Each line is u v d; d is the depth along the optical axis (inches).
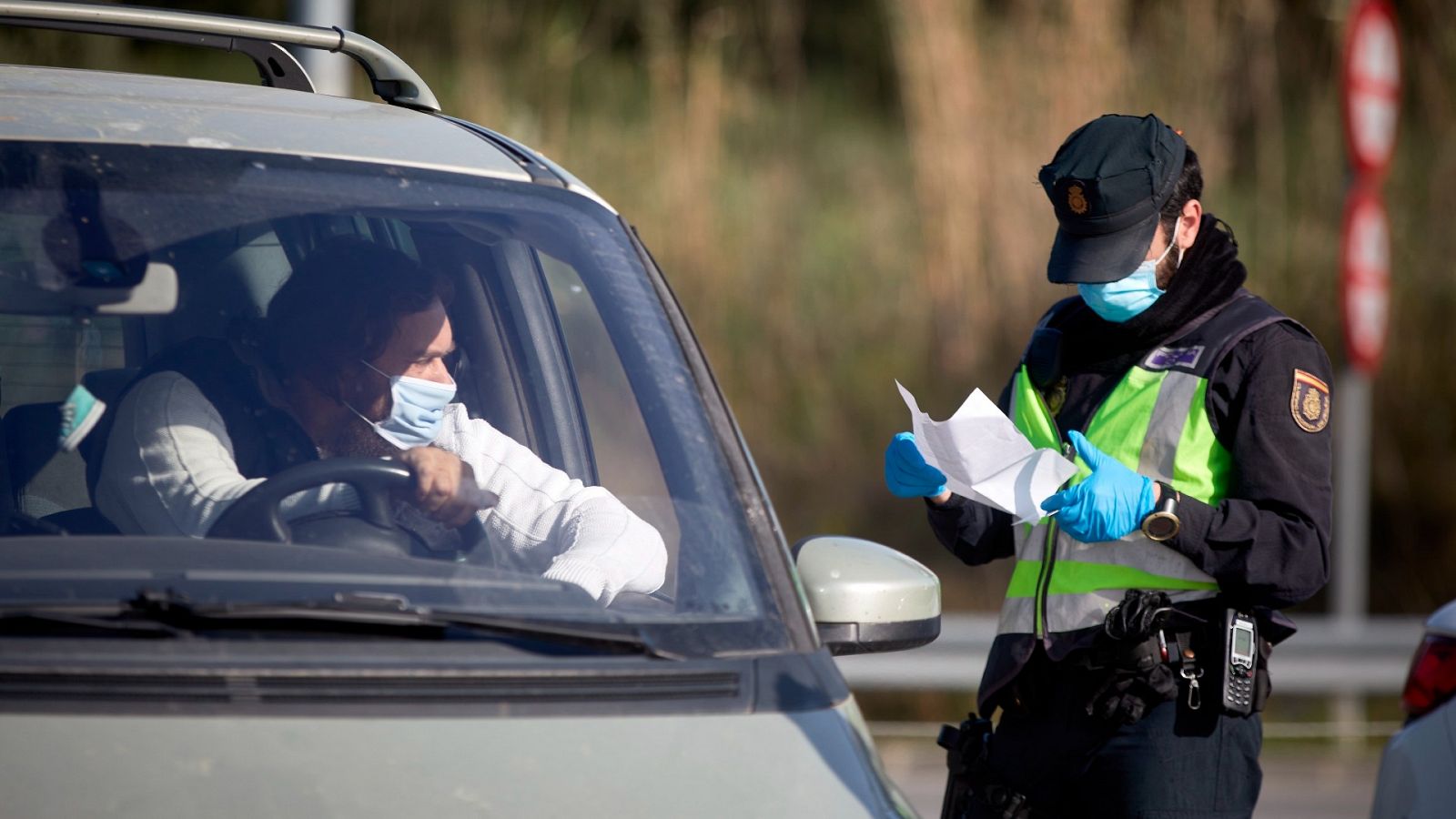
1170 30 1774.1
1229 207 1785.2
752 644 347.9
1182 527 427.2
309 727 294.8
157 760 283.1
